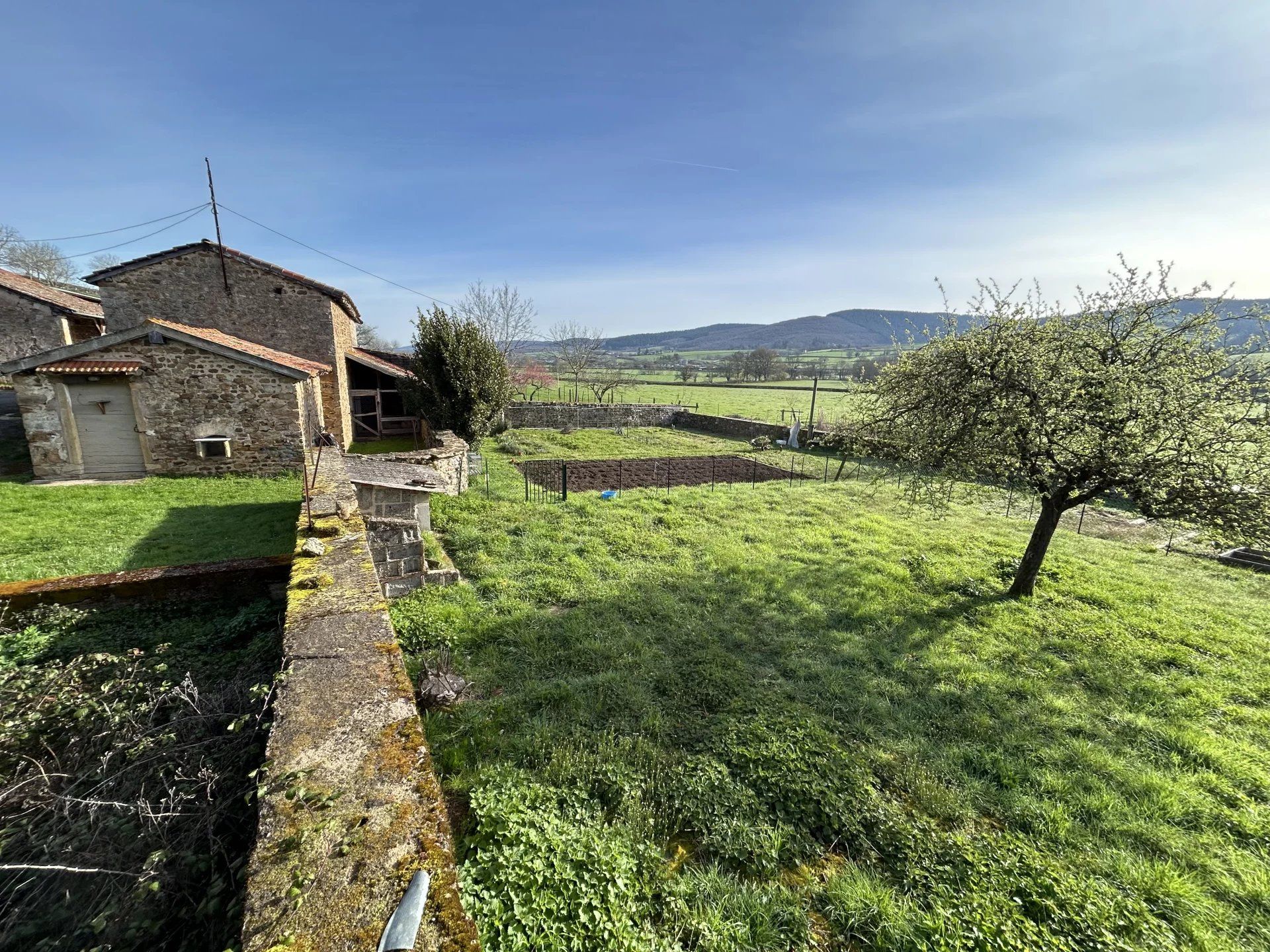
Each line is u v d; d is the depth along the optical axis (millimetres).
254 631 5051
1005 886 3359
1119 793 4312
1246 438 6133
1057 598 8141
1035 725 5184
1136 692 5816
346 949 1603
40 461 12156
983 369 7320
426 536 9047
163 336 12453
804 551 9805
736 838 3641
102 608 5176
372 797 2197
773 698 5293
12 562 7258
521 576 8133
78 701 3248
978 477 8234
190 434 13016
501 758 4211
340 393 18375
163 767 2764
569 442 23406
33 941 2172
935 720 5180
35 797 2637
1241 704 5648
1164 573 9539
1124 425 6664
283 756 2393
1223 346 6539
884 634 6887
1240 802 4262
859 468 18656
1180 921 3229
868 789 4102
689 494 14102
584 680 5352
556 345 49656
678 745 4605
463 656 5762
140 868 2301
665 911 3088
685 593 7730
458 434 16875
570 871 3029
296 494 11812
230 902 2143
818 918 3219
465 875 2898
